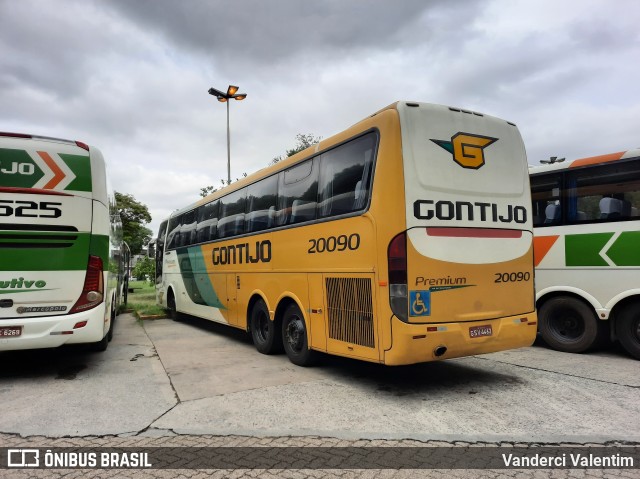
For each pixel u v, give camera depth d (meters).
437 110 5.40
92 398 5.37
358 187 5.52
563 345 7.55
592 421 4.42
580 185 7.40
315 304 6.20
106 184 6.84
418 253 4.98
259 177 8.02
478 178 5.52
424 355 4.91
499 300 5.51
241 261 8.49
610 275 6.98
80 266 6.35
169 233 13.51
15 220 6.10
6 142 6.19
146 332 10.66
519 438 4.06
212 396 5.38
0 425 4.54
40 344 6.06
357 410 4.83
